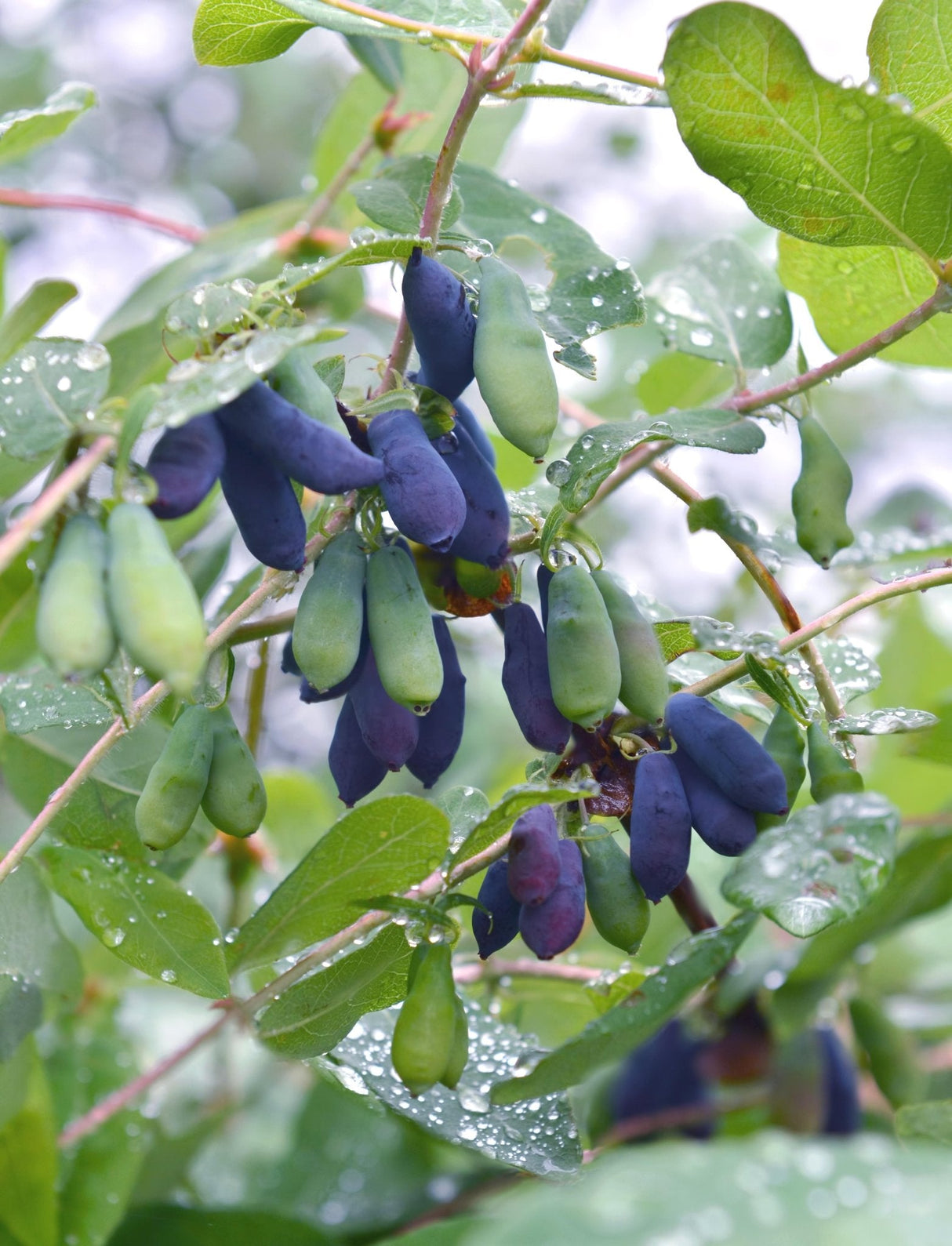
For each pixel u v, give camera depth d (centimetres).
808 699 64
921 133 60
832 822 58
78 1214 67
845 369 63
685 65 59
